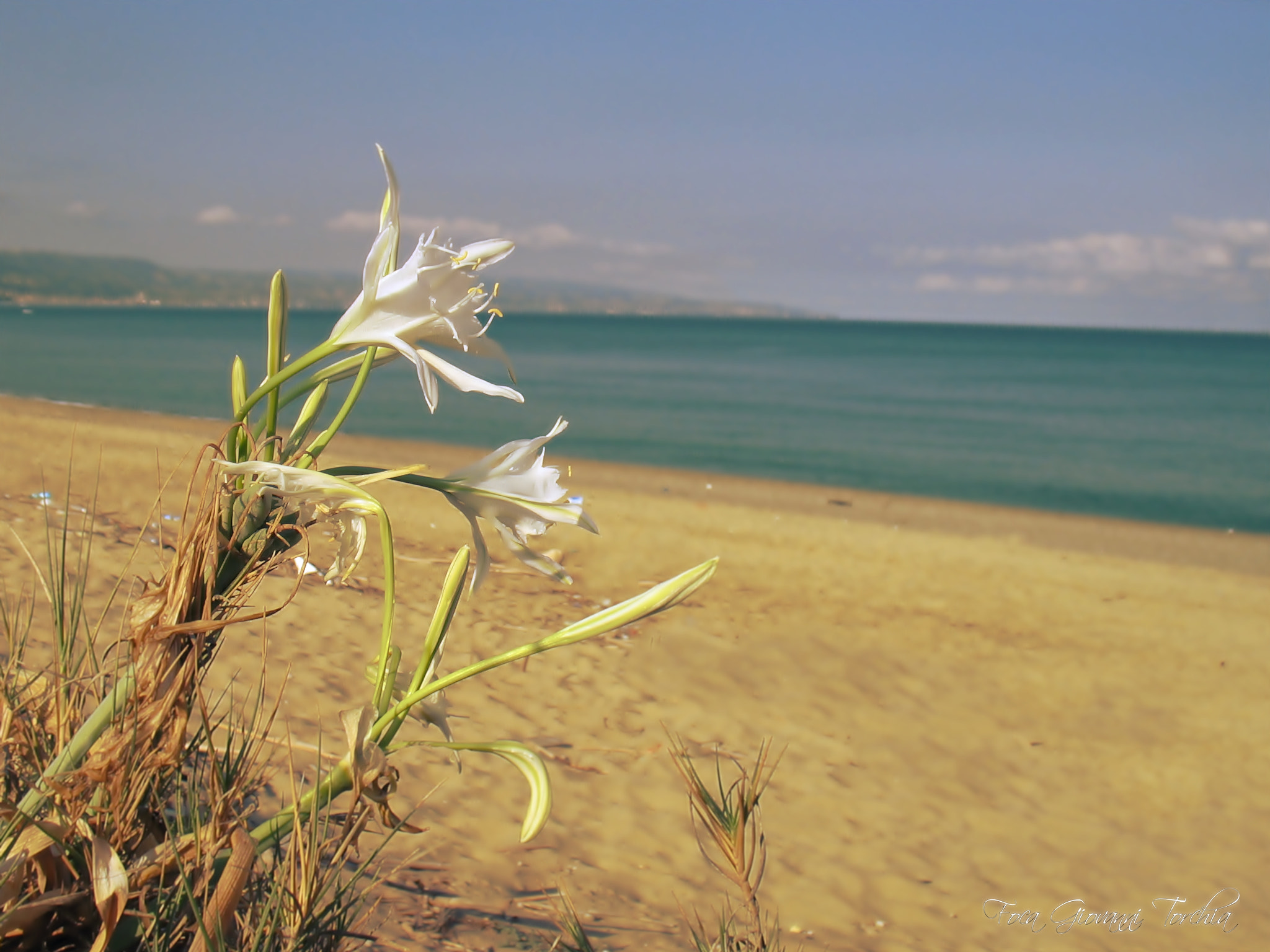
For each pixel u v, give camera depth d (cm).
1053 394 3841
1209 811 416
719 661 530
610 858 307
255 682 378
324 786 108
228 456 102
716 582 693
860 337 12581
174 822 127
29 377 2608
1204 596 800
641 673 493
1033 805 406
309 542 101
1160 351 8662
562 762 380
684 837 332
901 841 359
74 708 131
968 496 1530
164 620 106
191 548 105
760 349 7631
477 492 103
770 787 389
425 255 104
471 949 222
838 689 514
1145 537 1122
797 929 282
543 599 593
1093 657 615
